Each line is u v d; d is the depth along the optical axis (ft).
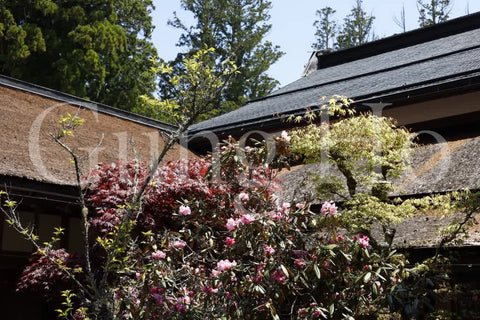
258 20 101.35
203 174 26.22
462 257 22.85
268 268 16.93
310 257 17.93
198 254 19.47
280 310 18.67
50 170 26.71
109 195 24.99
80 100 36.88
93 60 68.90
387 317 19.89
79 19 70.95
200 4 100.27
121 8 84.28
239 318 16.71
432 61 40.96
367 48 55.01
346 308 17.39
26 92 33.78
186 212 19.39
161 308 16.94
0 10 64.64
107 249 16.30
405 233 24.09
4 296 26.63
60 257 23.82
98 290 15.79
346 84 43.29
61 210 28.78
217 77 17.44
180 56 94.32
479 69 31.17
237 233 17.93
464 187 24.43
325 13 114.52
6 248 26.17
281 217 18.65
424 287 20.65
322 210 18.45
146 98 18.66
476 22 49.01
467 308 22.21
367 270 17.47
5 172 24.13
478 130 31.40
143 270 17.70
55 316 28.19
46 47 69.00
